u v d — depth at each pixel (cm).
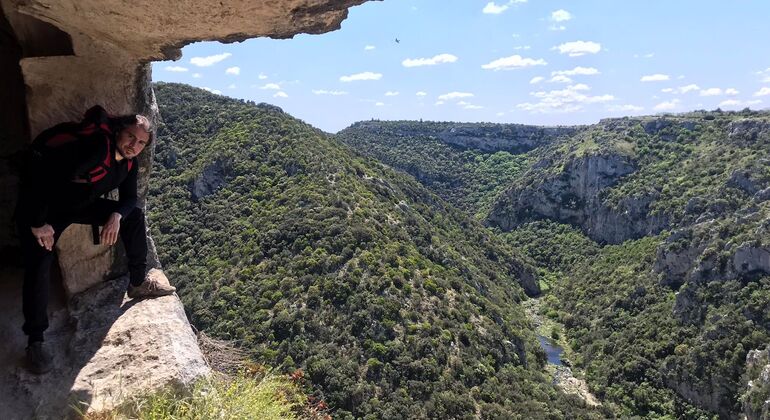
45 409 249
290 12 274
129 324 311
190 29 292
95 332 304
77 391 259
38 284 262
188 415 246
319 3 271
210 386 271
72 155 241
